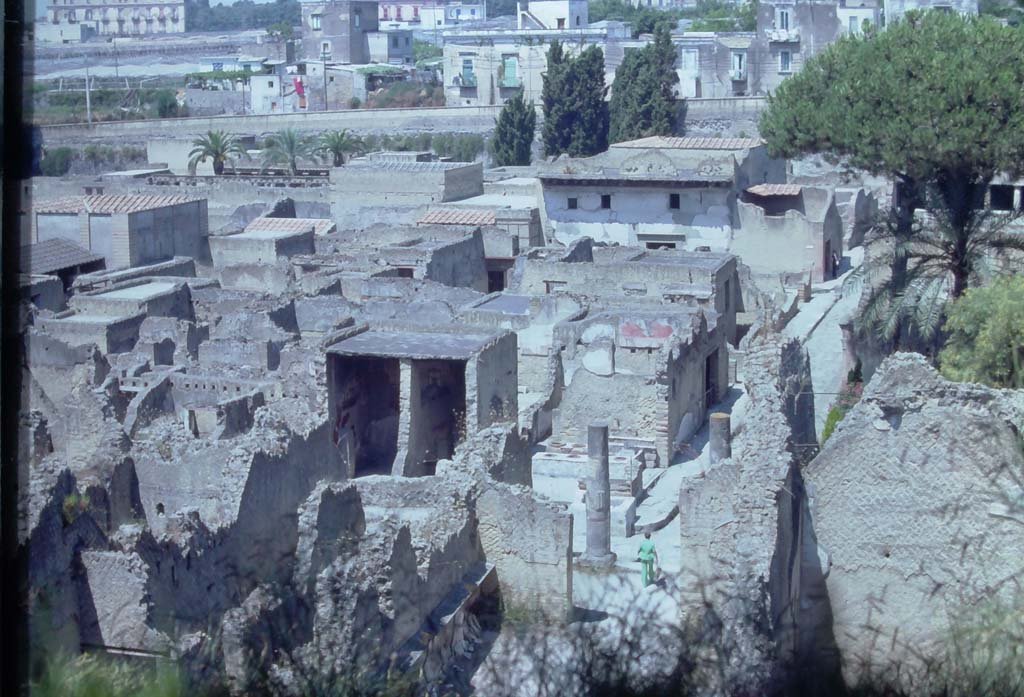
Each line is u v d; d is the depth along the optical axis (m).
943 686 22.39
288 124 114.25
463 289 61.84
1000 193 48.47
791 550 28.05
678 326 51.50
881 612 27.77
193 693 24.19
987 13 59.59
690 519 32.44
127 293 60.06
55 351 50.41
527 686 23.98
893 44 50.34
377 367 50.12
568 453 48.81
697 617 25.34
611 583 35.88
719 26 125.94
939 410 27.48
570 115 104.88
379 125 116.88
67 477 28.05
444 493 33.91
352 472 49.03
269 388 47.00
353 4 134.00
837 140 50.19
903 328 41.50
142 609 26.94
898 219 43.19
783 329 55.12
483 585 32.47
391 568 28.77
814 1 105.50
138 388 47.34
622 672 23.09
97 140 102.19
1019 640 23.72
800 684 23.62
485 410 47.47
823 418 39.62
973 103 45.69
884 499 27.80
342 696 25.41
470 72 123.06
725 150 76.00
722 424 41.84
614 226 77.19
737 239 74.62
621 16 136.62
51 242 68.62
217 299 61.97
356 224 83.81
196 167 102.88
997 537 27.06
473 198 83.62
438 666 29.47
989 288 37.44
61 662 22.55
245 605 27.28
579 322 52.25
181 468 35.75
